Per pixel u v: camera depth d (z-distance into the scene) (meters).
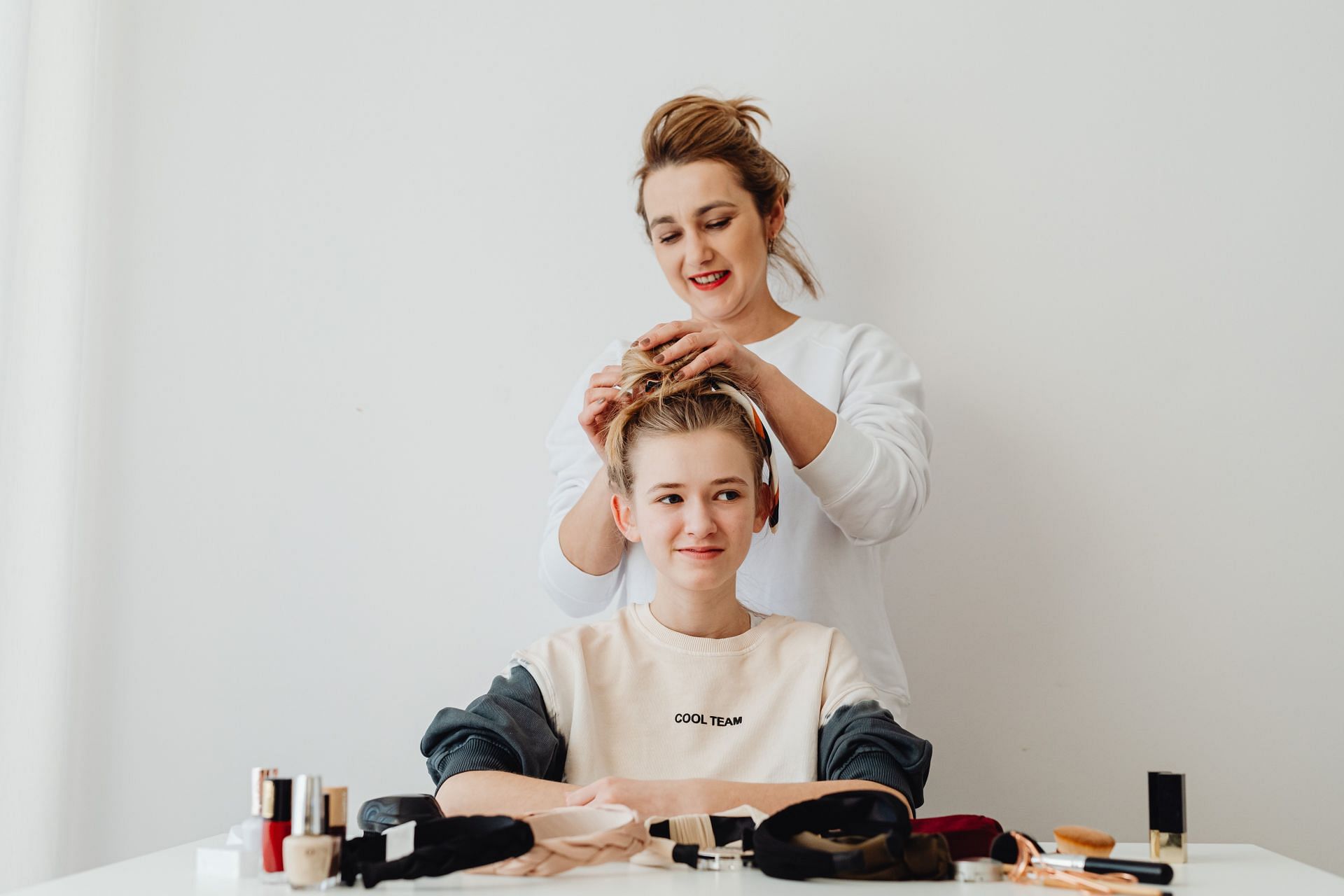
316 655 1.66
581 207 1.70
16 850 1.62
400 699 1.64
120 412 1.71
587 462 1.47
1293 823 1.54
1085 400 1.61
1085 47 1.65
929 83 1.66
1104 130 1.64
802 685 1.03
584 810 0.77
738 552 1.04
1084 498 1.60
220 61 1.76
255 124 1.75
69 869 1.65
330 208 1.73
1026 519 1.60
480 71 1.73
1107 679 1.57
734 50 1.69
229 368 1.71
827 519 1.37
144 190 1.75
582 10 1.72
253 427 1.70
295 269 1.72
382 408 1.69
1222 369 1.60
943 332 1.63
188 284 1.73
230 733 1.65
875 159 1.66
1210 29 1.64
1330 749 1.54
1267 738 1.55
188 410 1.71
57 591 1.67
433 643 1.65
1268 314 1.60
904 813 0.69
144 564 1.69
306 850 0.66
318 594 1.67
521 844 0.66
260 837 0.74
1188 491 1.59
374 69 1.74
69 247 1.72
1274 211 1.61
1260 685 1.56
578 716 1.00
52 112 1.71
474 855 0.65
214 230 1.74
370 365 1.70
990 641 1.59
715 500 1.04
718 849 0.76
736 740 1.01
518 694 1.00
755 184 1.45
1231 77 1.63
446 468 1.67
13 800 1.62
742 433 1.06
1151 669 1.57
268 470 1.69
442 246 1.71
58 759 1.66
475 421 1.68
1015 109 1.65
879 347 1.45
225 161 1.74
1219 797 1.55
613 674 1.04
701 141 1.42
